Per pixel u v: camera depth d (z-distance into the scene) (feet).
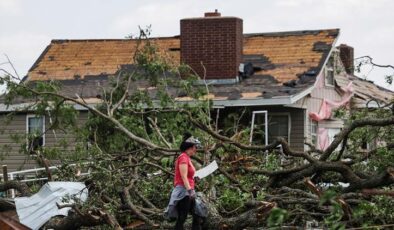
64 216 57.88
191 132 63.57
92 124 69.46
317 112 112.57
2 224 59.52
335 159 58.49
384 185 53.21
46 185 58.95
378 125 54.90
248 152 62.44
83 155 65.72
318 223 52.90
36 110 70.13
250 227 52.31
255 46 117.80
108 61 118.42
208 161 59.57
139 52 76.69
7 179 66.85
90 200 56.90
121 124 68.23
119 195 58.03
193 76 73.97
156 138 68.54
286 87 106.83
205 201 53.21
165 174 59.82
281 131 107.76
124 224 57.21
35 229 57.77
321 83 114.01
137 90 73.46
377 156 56.08
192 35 110.73
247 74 110.63
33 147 73.67
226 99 103.65
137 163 59.93
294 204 52.80
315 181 58.29
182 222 51.42
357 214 46.34
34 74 116.88
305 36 118.01
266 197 53.67
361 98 120.78
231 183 58.03
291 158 62.39
